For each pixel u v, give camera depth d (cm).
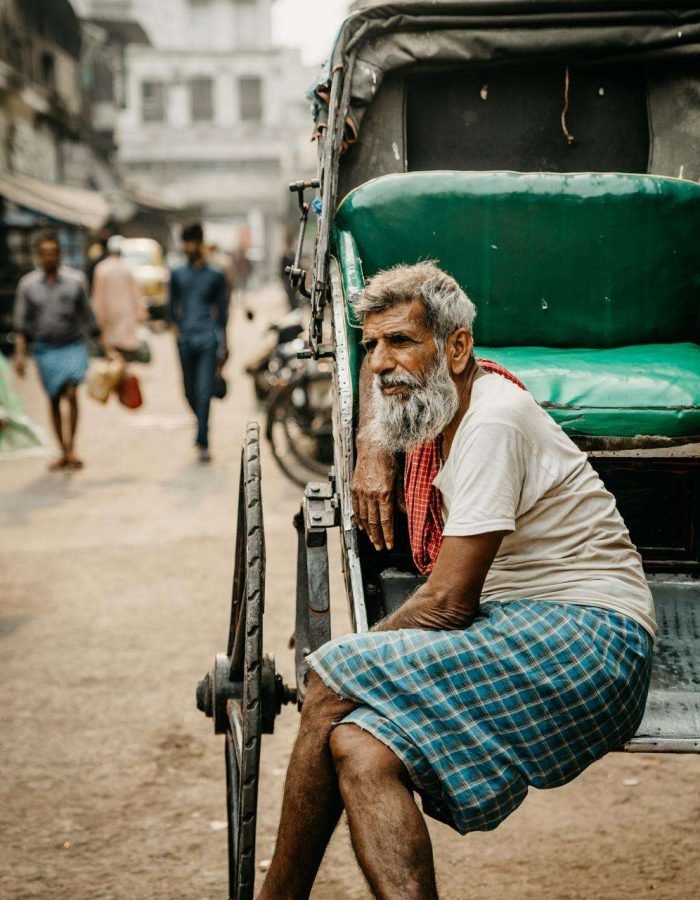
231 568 591
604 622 209
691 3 348
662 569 275
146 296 2348
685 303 305
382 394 214
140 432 1058
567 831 329
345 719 199
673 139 362
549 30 350
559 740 203
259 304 3466
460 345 215
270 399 773
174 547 635
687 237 303
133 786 360
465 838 328
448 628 206
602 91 366
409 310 210
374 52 346
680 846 318
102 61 3372
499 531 204
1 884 304
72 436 881
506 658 202
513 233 300
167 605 533
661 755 377
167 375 1580
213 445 969
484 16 347
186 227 873
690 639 246
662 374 261
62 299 862
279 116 5834
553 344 305
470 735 198
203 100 5819
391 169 358
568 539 216
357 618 227
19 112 2394
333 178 312
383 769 191
